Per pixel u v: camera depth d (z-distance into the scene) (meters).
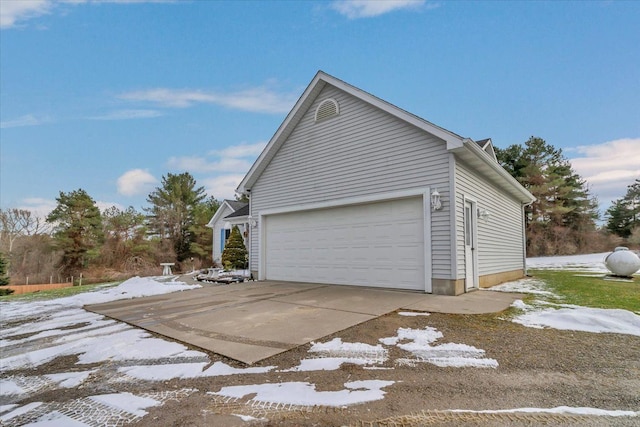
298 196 10.22
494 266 9.68
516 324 4.70
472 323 4.78
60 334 4.95
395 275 8.01
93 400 2.78
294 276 10.36
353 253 8.88
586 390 2.72
